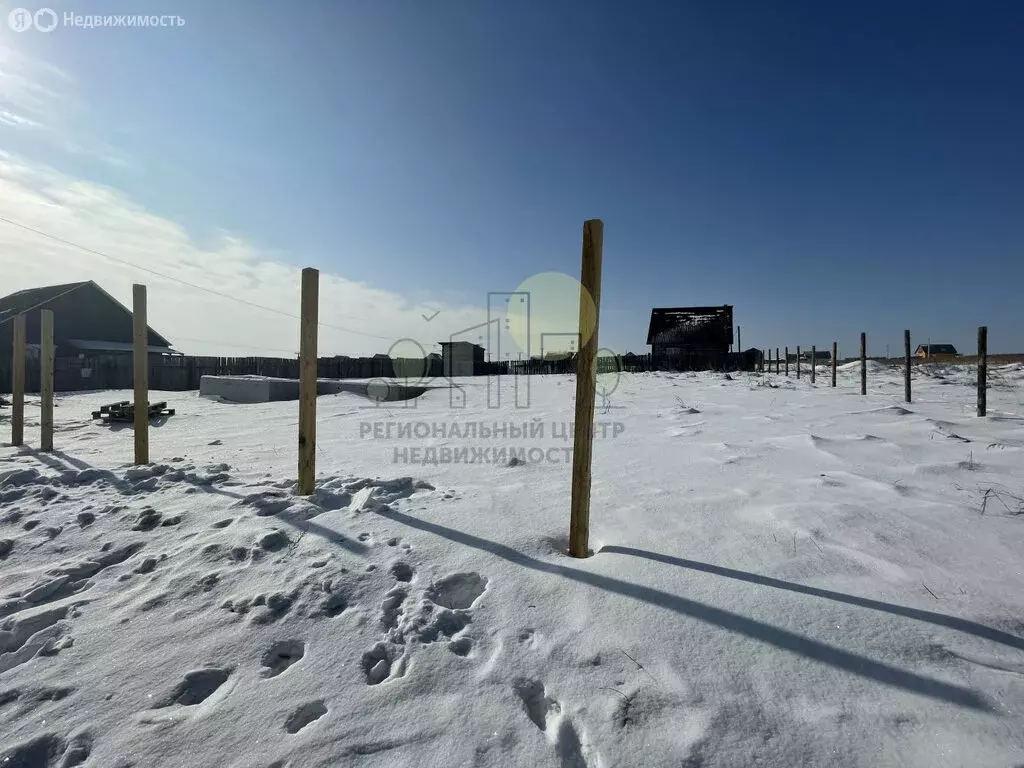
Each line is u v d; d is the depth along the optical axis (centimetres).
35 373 1938
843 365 2352
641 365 2792
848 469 378
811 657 155
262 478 387
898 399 868
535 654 165
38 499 340
